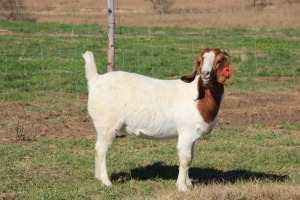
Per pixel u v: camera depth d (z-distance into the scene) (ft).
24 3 161.99
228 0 164.96
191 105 28.68
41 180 30.96
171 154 36.83
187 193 27.27
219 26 130.52
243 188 27.76
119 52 81.05
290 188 27.96
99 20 147.74
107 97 29.27
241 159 35.83
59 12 160.25
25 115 45.52
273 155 36.88
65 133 41.27
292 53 84.53
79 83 60.08
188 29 118.21
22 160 34.65
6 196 28.30
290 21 129.39
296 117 47.73
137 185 30.40
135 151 37.60
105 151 29.99
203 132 28.96
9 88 56.95
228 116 47.39
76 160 34.60
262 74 68.39
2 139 39.17
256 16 137.39
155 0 162.91
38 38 93.61
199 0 165.17
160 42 93.30
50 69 67.15
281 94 56.29
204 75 27.02
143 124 29.27
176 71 67.26
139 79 29.76
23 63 69.05
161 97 29.14
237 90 57.88
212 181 30.89
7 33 101.04
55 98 52.39
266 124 45.44
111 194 28.58
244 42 94.68
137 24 137.39
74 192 28.89
